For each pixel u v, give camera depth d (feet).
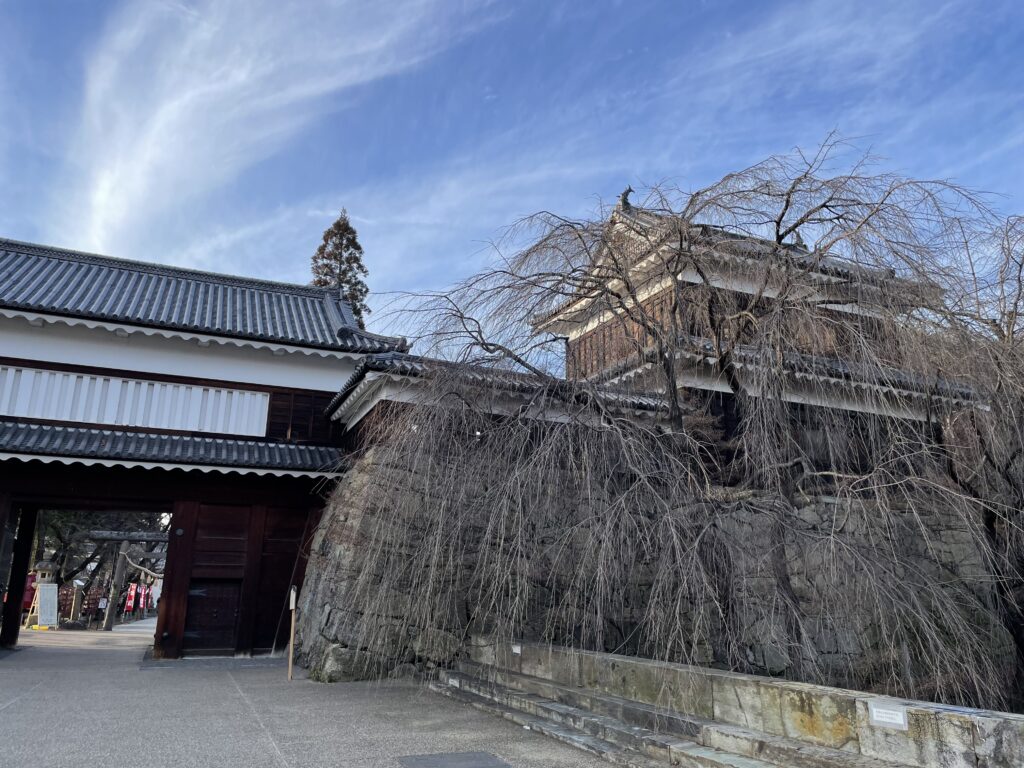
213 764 17.39
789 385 24.52
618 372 28.53
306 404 48.19
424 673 31.55
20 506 41.88
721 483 26.43
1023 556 26.71
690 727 17.98
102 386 43.96
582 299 27.37
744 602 21.42
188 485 41.98
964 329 23.45
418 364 28.55
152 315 47.83
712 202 25.55
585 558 21.62
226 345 46.98
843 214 24.27
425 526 25.59
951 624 21.65
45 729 21.25
